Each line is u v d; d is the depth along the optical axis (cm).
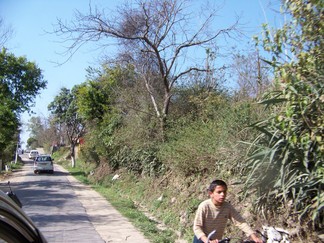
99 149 2766
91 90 2889
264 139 722
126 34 1778
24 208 1505
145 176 1914
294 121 612
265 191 767
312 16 577
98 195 1966
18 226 294
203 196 1184
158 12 1806
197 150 1288
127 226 1170
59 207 1537
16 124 3031
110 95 2688
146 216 1359
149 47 1870
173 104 1989
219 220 557
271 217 783
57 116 5300
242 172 926
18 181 2884
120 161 2392
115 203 1631
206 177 1277
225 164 1115
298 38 603
